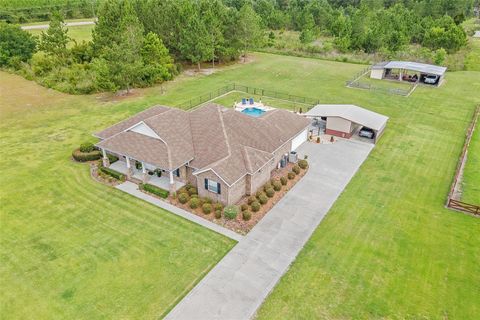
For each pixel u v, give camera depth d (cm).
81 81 5434
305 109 4756
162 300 1948
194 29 6141
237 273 2128
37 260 2206
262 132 3297
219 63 7156
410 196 2908
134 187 2995
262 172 2962
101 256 2242
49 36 6062
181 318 1847
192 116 3447
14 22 9669
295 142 3675
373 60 7344
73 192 2911
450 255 2283
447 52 7494
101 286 2028
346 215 2669
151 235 2434
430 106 4884
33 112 4594
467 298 1975
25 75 6044
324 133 4081
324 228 2527
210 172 2686
